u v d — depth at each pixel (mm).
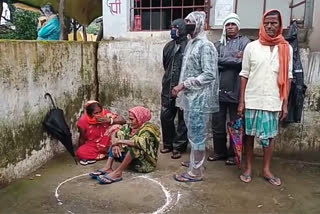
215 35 3967
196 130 3164
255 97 3066
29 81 3352
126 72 4383
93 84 4508
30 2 6168
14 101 3152
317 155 3805
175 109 3883
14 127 3174
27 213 2678
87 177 3379
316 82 3662
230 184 3236
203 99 3064
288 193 3064
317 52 3607
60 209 2746
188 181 3268
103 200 2902
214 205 2834
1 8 6805
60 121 3742
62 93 3914
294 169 3637
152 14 4445
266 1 3980
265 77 3016
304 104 3732
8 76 3045
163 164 3730
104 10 4418
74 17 5750
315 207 2818
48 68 3639
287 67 3020
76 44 4102
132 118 3455
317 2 3557
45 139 3695
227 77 3500
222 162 3812
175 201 2895
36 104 3490
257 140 3965
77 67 4156
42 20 5812
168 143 4059
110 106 4551
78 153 3799
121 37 4387
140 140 3320
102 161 3822
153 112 4328
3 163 3051
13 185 3143
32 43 3359
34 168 3510
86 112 3838
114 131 3709
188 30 3094
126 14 4328
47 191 3053
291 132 3840
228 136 3906
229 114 3645
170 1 4453
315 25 3592
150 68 4254
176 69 3668
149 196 2982
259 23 4020
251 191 3094
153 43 4191
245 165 3705
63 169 3574
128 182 3266
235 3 3906
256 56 3033
